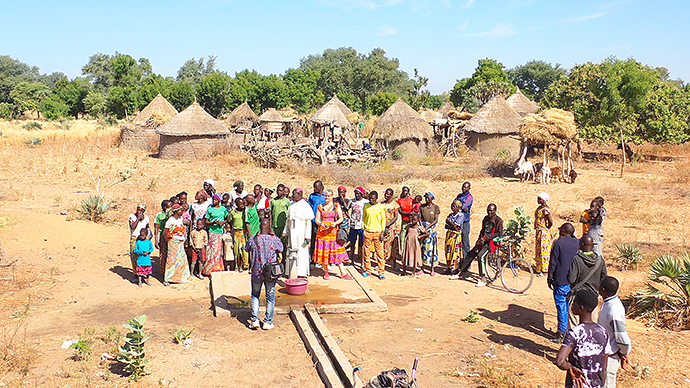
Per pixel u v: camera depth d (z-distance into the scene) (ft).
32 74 588.09
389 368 21.99
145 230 33.40
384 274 37.27
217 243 35.63
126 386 20.34
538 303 31.24
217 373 21.67
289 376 21.52
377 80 383.24
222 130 111.96
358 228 38.73
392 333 26.12
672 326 26.81
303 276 32.89
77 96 328.29
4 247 39.45
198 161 105.70
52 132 163.32
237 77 361.30
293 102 339.98
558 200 63.52
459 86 266.16
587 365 15.23
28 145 125.80
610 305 17.37
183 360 22.76
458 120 132.57
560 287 25.05
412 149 110.22
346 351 23.76
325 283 33.32
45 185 75.05
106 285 33.53
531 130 78.54
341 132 121.70
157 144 125.80
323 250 33.76
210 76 301.43
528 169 78.64
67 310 28.73
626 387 20.11
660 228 49.55
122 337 24.93
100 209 52.85
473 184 76.74
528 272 37.81
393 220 38.50
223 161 102.94
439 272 38.40
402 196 38.70
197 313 28.63
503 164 87.51
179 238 34.06
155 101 145.38
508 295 32.89
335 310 28.73
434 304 30.94
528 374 21.56
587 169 91.91
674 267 28.50
